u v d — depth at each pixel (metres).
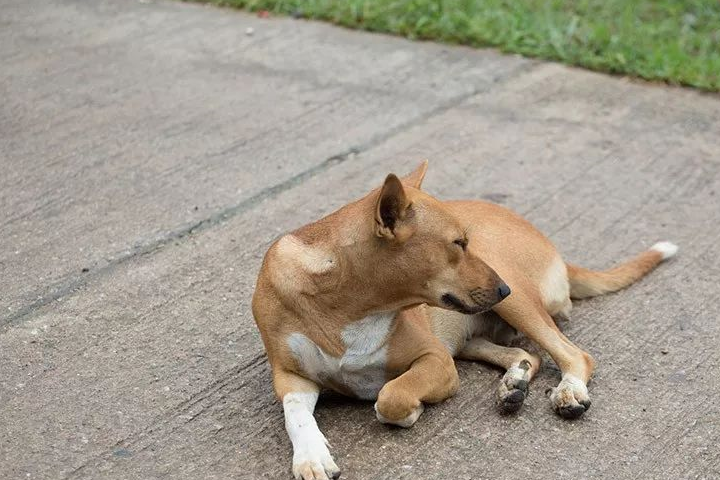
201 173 6.48
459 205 4.89
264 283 4.24
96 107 7.34
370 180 6.47
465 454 4.08
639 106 7.66
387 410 4.07
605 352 4.84
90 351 4.74
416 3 8.93
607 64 8.23
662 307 5.23
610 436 4.24
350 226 4.08
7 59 8.12
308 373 4.25
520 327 4.59
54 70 7.94
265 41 8.61
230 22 9.02
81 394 4.43
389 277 4.06
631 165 6.79
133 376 4.56
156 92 7.62
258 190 6.30
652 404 4.46
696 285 5.45
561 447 4.15
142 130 7.02
